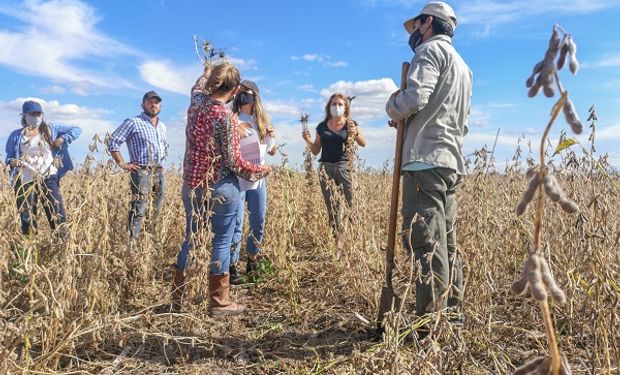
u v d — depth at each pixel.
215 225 3.67
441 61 3.02
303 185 6.57
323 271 5.01
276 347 3.31
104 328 3.08
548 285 1.01
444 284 3.01
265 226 5.64
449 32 3.19
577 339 3.12
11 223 3.07
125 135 5.62
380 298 3.51
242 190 4.24
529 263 1.03
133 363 3.06
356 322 3.66
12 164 3.71
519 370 1.13
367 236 4.70
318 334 3.52
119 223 3.99
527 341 3.19
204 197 3.47
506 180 4.67
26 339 2.63
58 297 2.85
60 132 5.57
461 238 3.91
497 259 3.80
